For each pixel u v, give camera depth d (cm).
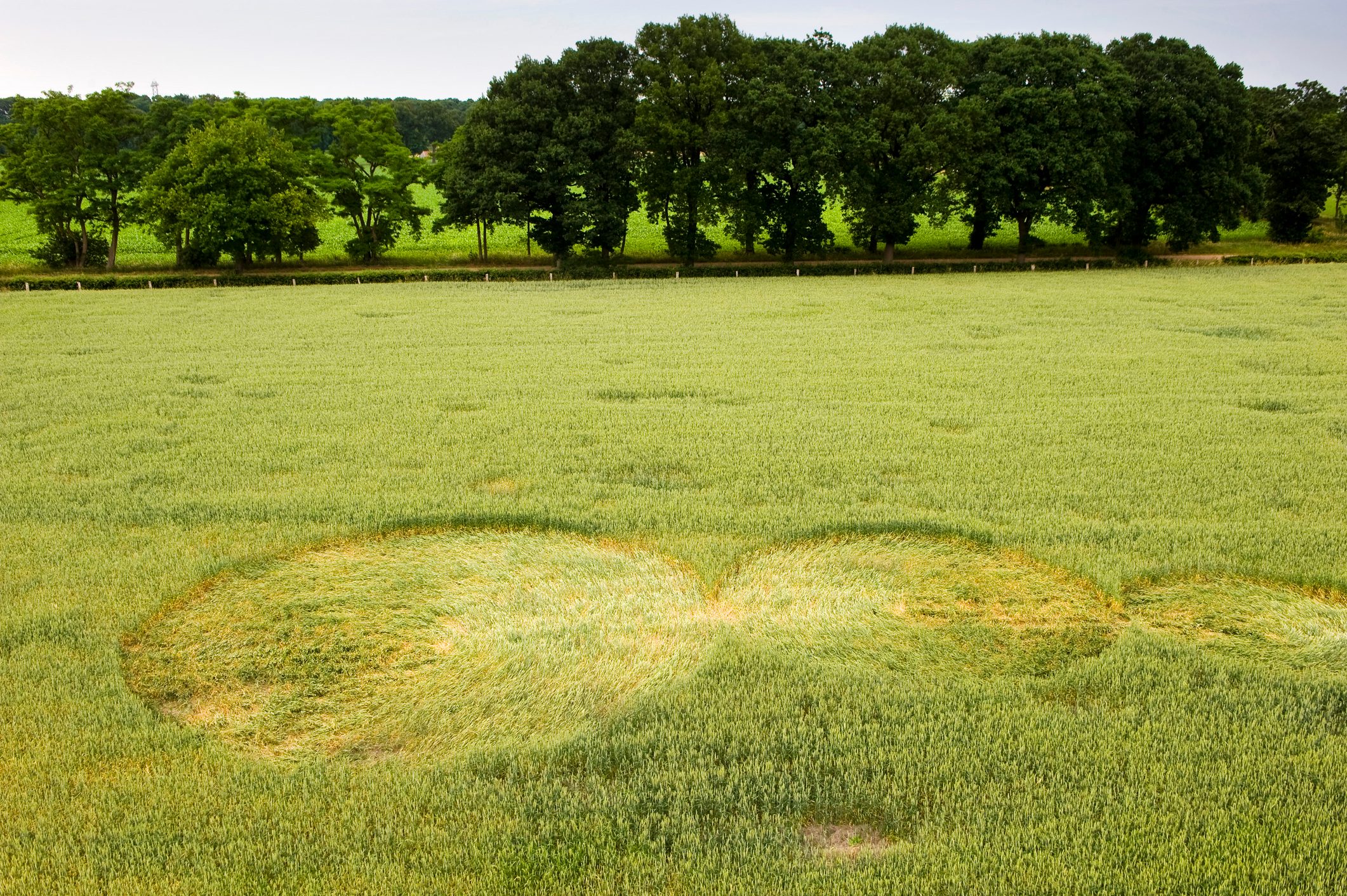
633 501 1277
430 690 812
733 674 820
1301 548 1058
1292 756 689
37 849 618
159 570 1046
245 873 594
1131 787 658
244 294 4112
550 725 755
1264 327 2717
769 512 1213
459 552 1117
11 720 759
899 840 617
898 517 1184
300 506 1267
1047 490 1299
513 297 3900
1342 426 1600
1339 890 560
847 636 891
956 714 748
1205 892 564
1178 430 1603
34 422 1761
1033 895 562
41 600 974
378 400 1925
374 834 630
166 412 1833
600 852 605
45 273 4788
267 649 884
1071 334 2684
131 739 734
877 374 2147
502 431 1673
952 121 4753
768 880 578
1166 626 901
